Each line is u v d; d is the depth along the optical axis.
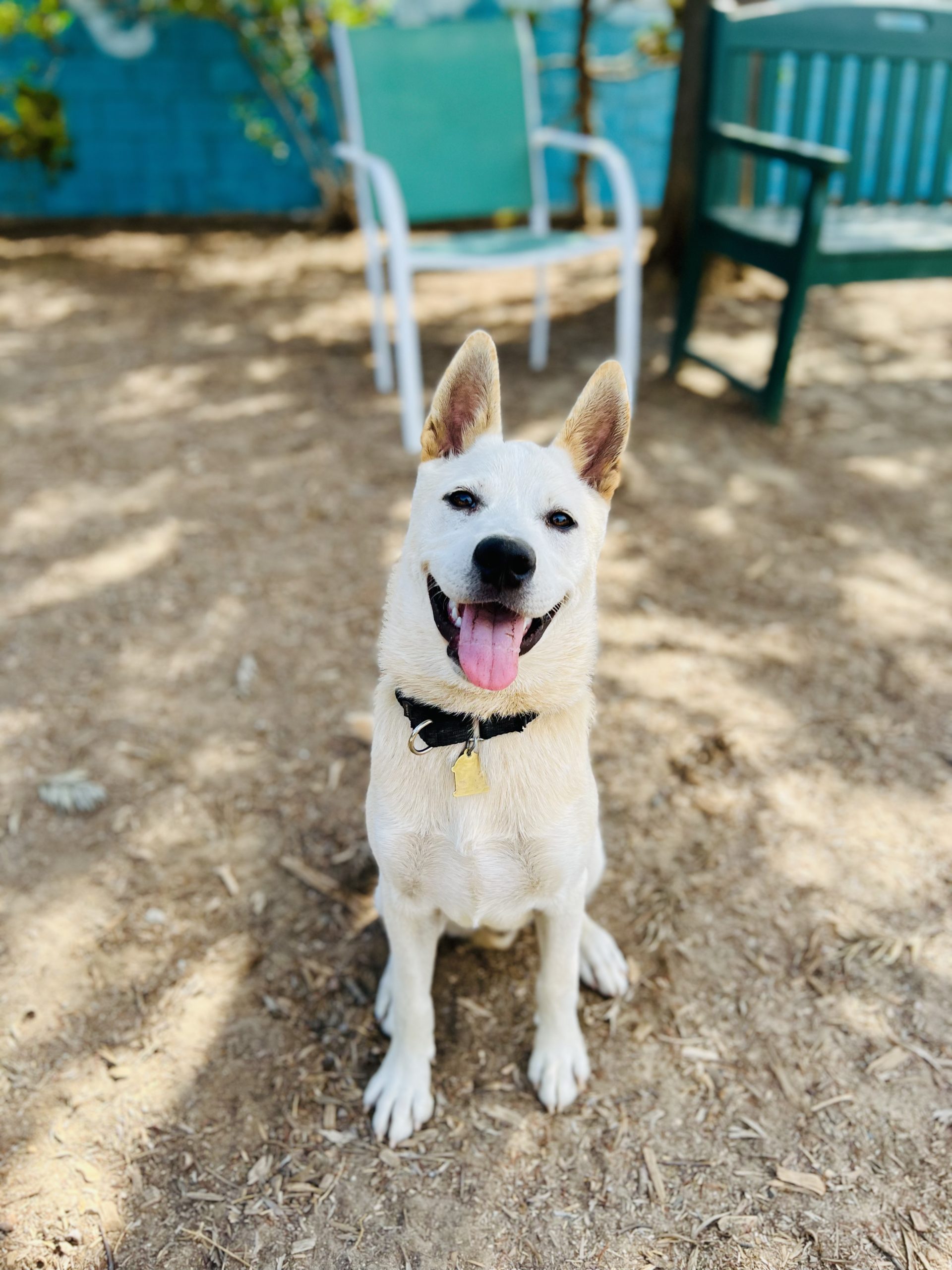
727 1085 0.96
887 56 2.37
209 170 3.83
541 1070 0.96
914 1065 0.97
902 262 2.13
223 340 2.73
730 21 2.15
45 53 3.53
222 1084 0.95
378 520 1.88
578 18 3.62
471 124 2.31
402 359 2.06
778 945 1.10
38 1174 0.88
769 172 2.40
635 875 1.19
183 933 1.10
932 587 1.72
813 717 1.43
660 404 2.36
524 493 0.83
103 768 1.32
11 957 1.06
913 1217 0.85
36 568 1.72
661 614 1.65
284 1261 0.82
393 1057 0.95
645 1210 0.86
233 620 1.61
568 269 3.36
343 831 1.24
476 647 0.78
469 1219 0.85
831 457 2.14
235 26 3.33
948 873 1.18
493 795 0.83
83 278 3.21
